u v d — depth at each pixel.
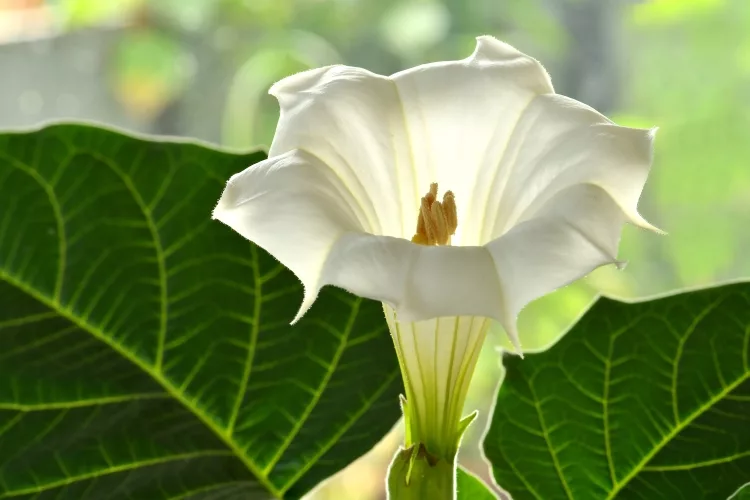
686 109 1.17
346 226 0.74
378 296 0.72
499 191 0.80
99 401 0.83
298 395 0.85
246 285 0.84
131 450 0.84
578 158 0.76
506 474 0.86
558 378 0.85
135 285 0.83
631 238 1.14
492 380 1.12
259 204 0.74
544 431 0.85
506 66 0.80
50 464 0.83
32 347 0.83
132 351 0.84
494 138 0.80
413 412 0.77
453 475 0.76
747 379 0.84
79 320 0.83
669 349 0.85
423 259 0.73
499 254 0.73
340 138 0.78
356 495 1.14
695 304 0.84
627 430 0.85
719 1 1.16
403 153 0.80
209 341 0.84
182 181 0.83
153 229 0.83
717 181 1.16
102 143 0.82
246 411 0.84
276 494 0.85
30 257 0.83
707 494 0.85
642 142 0.76
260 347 0.84
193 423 0.84
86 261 0.83
